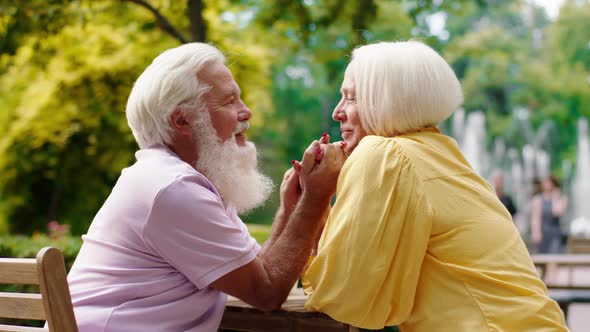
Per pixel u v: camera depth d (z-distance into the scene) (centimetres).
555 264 486
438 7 816
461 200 209
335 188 229
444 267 204
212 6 798
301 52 872
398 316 207
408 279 205
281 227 241
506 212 218
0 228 1388
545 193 1042
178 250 209
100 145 1153
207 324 221
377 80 224
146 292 211
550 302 205
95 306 210
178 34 648
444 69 226
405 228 206
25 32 647
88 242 222
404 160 210
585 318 711
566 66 2712
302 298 251
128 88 839
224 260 210
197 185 213
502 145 2859
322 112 2892
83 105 882
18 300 186
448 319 202
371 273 202
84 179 1295
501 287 201
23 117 1063
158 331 210
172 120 226
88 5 690
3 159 1205
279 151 2827
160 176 212
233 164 232
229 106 233
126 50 820
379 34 827
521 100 2744
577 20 2720
